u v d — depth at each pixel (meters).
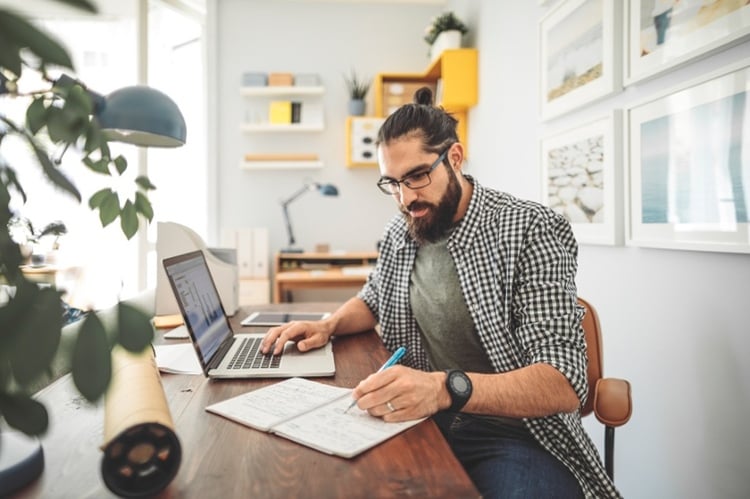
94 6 0.33
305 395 0.86
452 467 0.62
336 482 0.58
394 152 1.09
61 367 0.34
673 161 1.31
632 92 1.51
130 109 1.43
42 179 0.38
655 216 1.39
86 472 0.61
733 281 1.13
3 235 0.38
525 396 0.81
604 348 1.67
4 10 0.30
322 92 3.59
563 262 1.00
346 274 3.14
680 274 1.31
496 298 1.06
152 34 3.27
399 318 1.32
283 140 3.72
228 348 1.19
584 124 1.75
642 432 1.47
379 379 0.78
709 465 1.21
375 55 3.77
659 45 1.36
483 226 1.10
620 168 1.57
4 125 0.39
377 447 0.67
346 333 1.34
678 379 1.32
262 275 3.50
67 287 0.38
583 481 0.98
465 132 3.28
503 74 2.58
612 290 1.63
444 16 3.11
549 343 0.90
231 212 3.70
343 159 3.76
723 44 1.13
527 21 2.28
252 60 3.69
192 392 0.90
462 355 1.18
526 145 2.31
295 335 1.20
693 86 1.24
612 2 1.56
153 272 3.21
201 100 3.66
